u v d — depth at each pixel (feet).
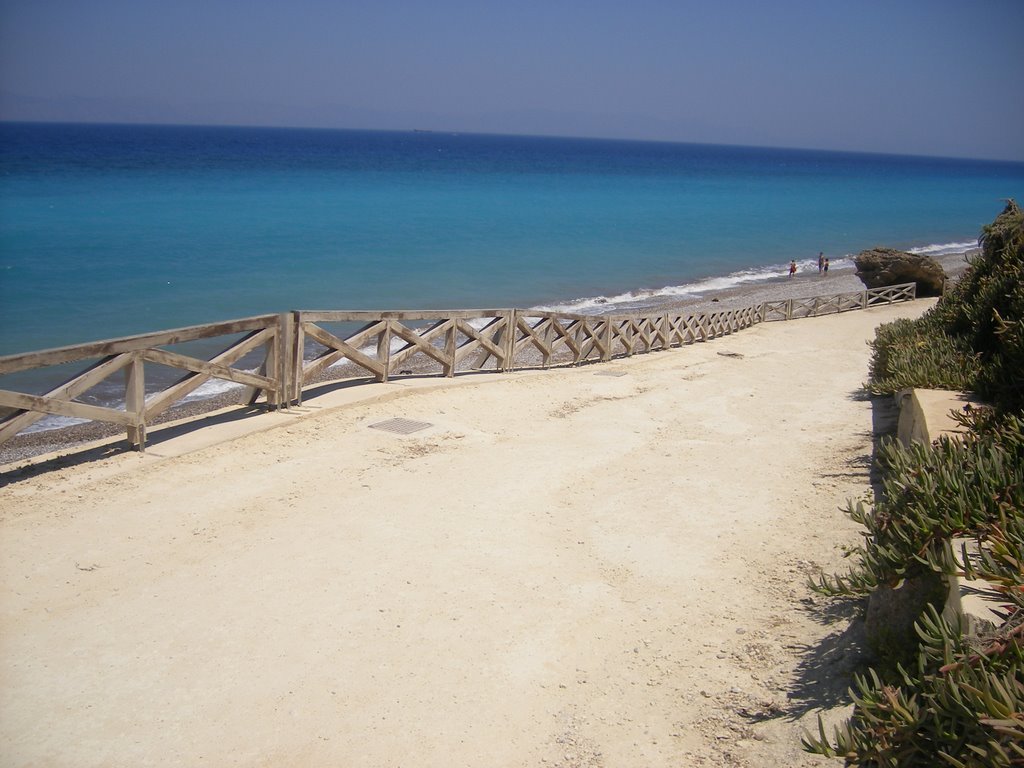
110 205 161.99
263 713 14.14
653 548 21.52
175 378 54.34
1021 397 20.95
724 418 37.24
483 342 43.42
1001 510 11.78
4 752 12.76
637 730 13.69
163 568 19.36
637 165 572.51
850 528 21.61
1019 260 31.01
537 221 186.70
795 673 14.69
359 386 37.14
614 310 95.45
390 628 17.15
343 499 24.39
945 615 11.12
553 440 32.19
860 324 90.22
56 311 74.90
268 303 85.05
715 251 160.86
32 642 15.96
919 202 334.44
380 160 463.42
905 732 9.43
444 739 13.61
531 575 19.89
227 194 201.77
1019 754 7.91
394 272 111.75
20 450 36.94
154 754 12.94
